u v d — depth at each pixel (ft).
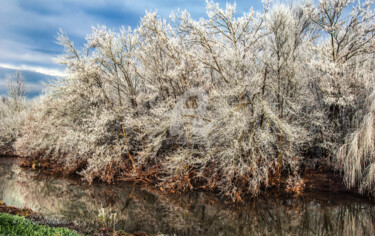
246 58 42.98
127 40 51.78
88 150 49.93
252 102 41.50
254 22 43.27
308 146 46.80
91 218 32.53
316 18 44.96
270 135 38.50
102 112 50.14
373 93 37.96
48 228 21.54
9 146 97.40
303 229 31.86
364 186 38.34
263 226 32.65
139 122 47.75
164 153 52.26
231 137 39.45
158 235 27.78
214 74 50.11
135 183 51.29
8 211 28.50
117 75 52.16
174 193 45.29
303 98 43.88
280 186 44.45
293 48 43.57
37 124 63.10
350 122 44.21
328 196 41.09
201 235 29.53
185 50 46.39
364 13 39.83
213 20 43.50
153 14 45.62
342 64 41.39
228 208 38.40
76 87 50.78
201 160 42.16
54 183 52.75
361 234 30.22
